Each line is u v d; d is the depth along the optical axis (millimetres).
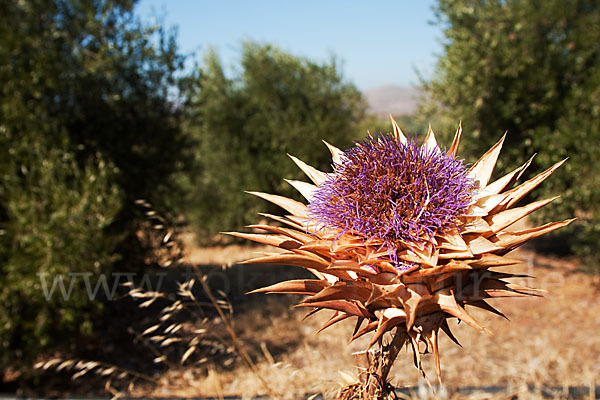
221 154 15555
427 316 2135
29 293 6000
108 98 8320
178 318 8070
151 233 8805
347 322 8055
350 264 2160
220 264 11609
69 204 6348
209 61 15664
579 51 10047
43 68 6867
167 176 9633
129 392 6211
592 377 5621
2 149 6289
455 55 10617
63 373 6871
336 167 2467
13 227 6125
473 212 2221
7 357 6219
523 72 10367
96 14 8023
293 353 6895
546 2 9984
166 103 9461
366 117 16094
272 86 15273
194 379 6328
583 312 8570
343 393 2387
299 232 2342
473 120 10578
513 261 2002
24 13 7059
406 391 4980
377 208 2244
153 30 8711
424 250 2139
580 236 10234
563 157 10008
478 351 6664
